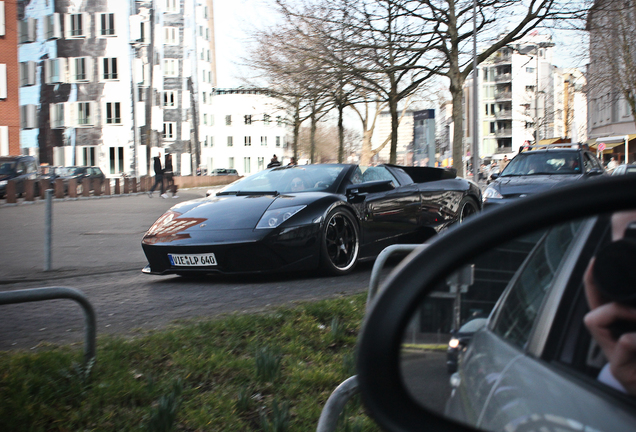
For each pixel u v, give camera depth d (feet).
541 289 3.87
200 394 10.10
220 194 23.99
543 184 38.83
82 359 10.98
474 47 68.23
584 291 3.44
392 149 77.66
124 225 46.98
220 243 20.08
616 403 2.95
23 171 91.91
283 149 330.34
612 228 3.25
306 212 20.84
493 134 320.50
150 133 190.08
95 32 174.91
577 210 3.10
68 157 175.52
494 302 3.75
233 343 12.60
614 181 3.06
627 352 2.93
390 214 24.27
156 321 15.51
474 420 3.59
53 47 174.91
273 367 10.71
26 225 47.52
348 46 65.62
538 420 3.21
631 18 105.29
